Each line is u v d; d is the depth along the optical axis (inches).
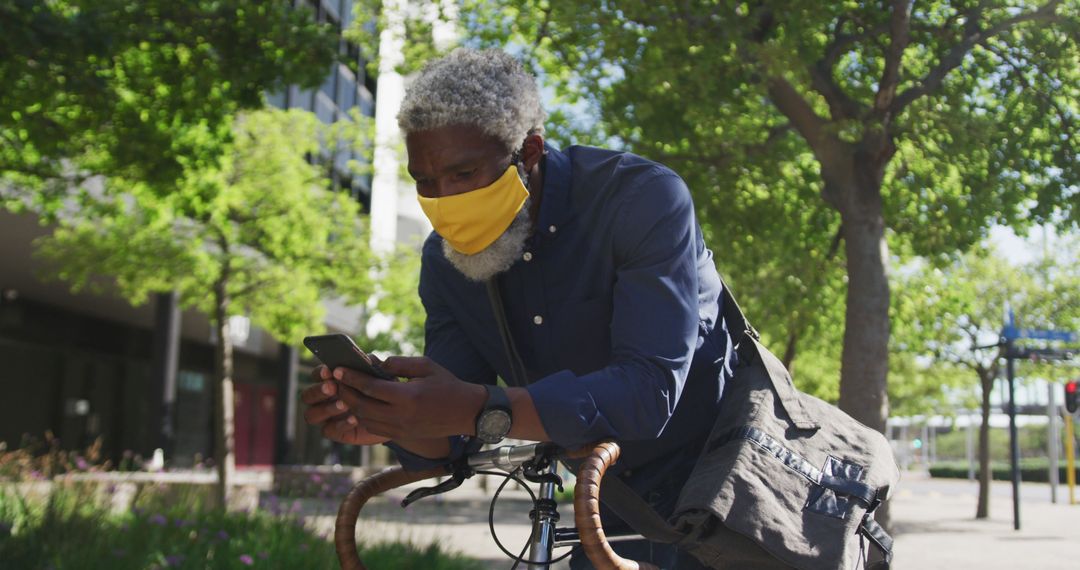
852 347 379.9
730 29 339.0
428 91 68.8
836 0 351.3
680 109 402.9
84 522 296.2
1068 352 800.9
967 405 1425.9
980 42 383.9
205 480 705.6
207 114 362.6
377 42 464.1
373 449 1355.8
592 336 79.5
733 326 83.0
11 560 245.8
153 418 894.4
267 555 284.4
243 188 636.1
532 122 72.4
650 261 71.7
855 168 390.0
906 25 366.6
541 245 77.3
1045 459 2242.9
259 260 698.8
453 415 61.3
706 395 81.1
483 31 444.8
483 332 85.8
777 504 69.9
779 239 480.7
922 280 617.3
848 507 70.9
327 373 60.4
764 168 443.2
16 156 404.5
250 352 1508.4
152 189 401.1
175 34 332.5
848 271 387.2
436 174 69.5
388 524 453.7
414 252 768.3
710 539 70.3
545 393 63.4
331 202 722.8
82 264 642.8
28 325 1070.4
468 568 356.8
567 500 729.6
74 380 1216.2
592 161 77.4
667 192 73.4
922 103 367.6
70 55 300.5
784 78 380.2
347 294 740.0
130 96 369.1
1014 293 882.1
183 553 285.1
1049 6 367.6
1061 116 387.5
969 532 702.5
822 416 77.0
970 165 405.7
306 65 344.5
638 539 82.9
